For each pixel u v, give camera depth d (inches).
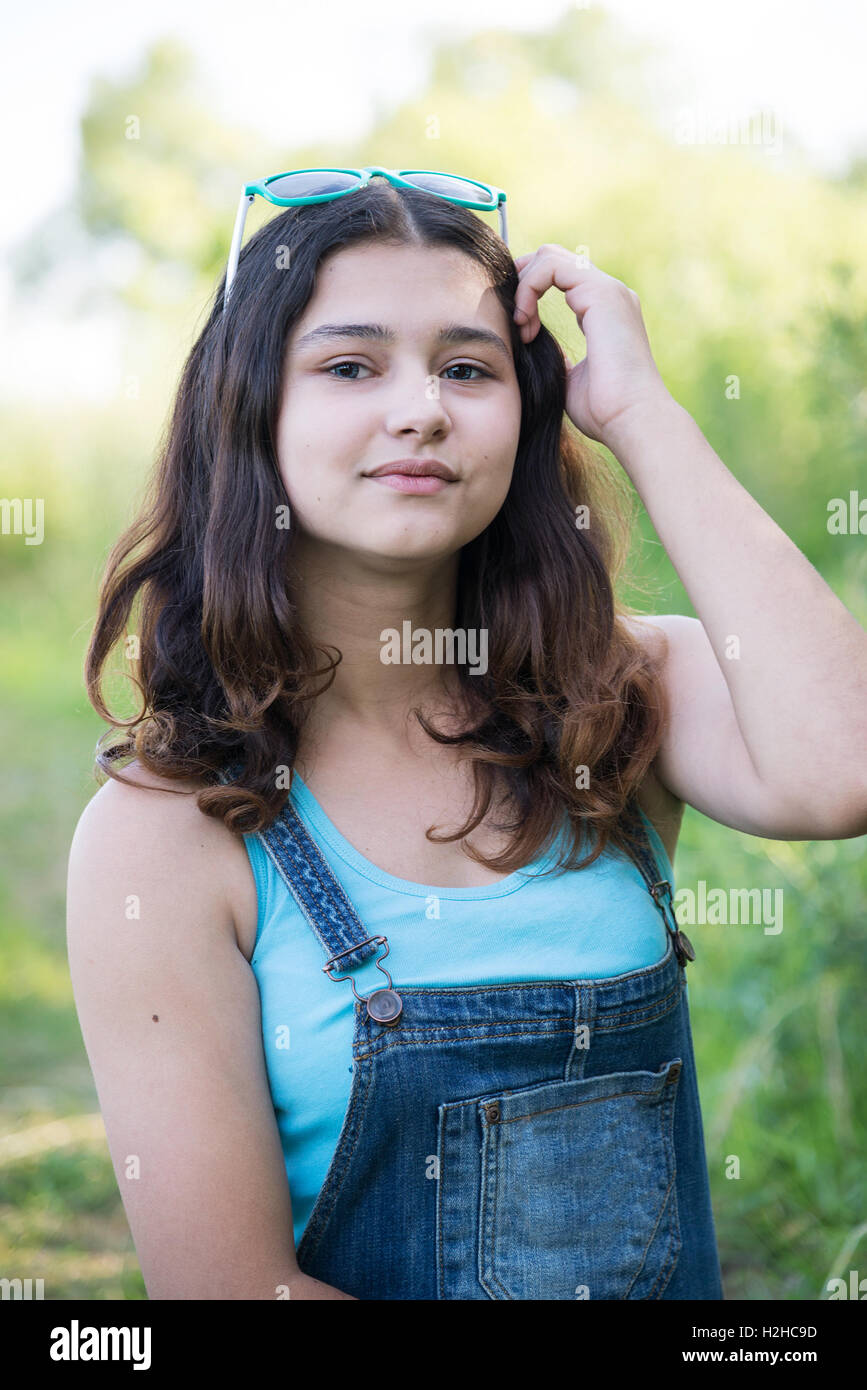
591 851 48.9
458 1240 44.8
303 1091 44.7
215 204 303.6
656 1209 47.6
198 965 44.3
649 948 48.4
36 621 278.4
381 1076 43.8
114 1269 92.2
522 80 224.7
